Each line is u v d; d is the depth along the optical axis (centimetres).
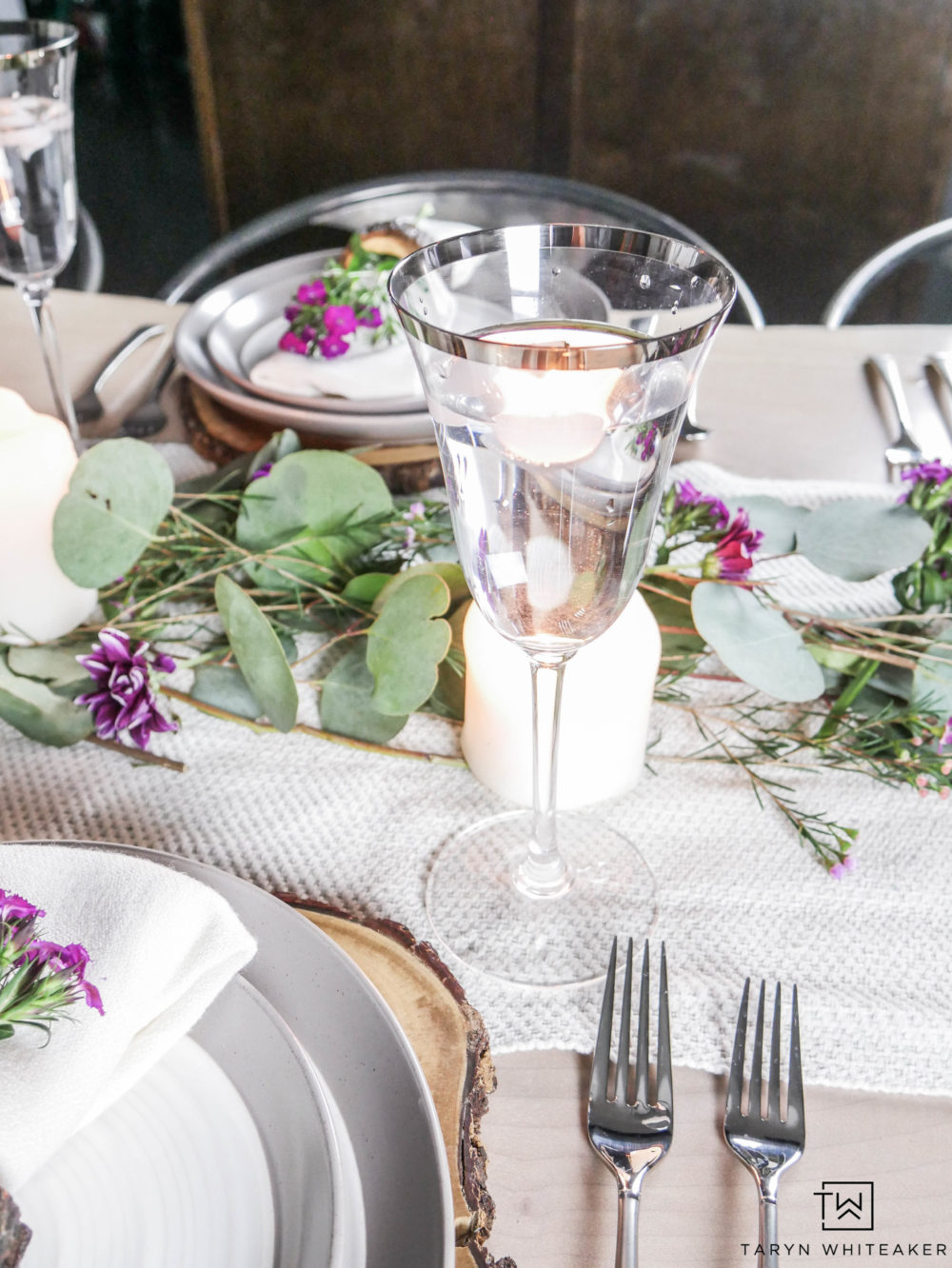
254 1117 37
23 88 75
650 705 59
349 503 66
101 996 38
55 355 86
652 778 62
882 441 89
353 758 63
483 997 48
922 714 59
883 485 81
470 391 40
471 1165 38
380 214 148
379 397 84
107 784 60
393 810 59
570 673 54
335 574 68
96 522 61
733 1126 41
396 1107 37
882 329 106
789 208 258
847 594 74
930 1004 47
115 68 364
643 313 48
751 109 245
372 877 54
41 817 58
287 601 69
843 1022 46
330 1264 32
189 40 254
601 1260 37
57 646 64
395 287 42
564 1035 46
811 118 244
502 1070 45
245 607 57
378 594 64
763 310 271
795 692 57
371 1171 35
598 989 48
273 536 67
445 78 254
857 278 131
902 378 97
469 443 42
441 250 46
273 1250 34
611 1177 40
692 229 266
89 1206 35
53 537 60
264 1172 36
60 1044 37
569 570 45
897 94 237
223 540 66
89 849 44
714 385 97
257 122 265
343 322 86
